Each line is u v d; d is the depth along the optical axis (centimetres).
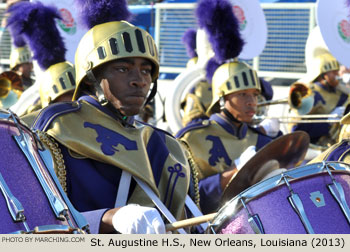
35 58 429
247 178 346
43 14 404
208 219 269
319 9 539
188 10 823
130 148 300
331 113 700
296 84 582
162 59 850
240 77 483
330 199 249
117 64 295
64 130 293
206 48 660
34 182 213
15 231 200
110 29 299
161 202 298
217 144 484
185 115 661
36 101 552
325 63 721
